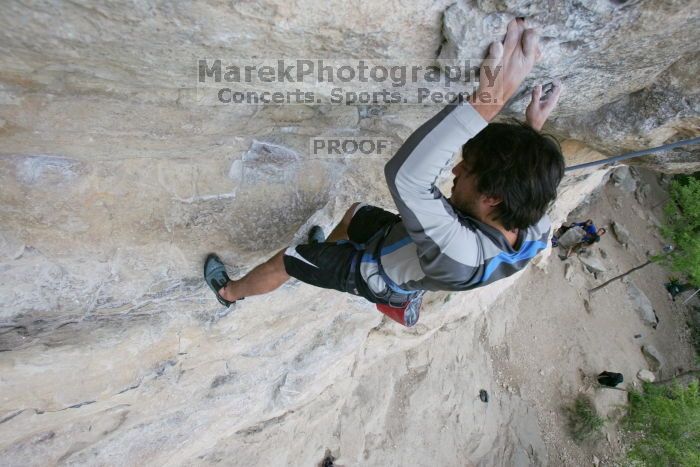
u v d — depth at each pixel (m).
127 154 1.95
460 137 1.34
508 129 1.42
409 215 1.43
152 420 3.30
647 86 2.33
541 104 1.86
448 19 1.42
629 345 10.98
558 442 9.15
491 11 1.41
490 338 8.85
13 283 2.07
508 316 9.41
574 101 2.29
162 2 1.18
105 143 1.83
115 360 2.66
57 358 2.41
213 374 3.43
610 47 1.72
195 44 1.37
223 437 4.11
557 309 10.30
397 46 1.53
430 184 1.41
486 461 7.57
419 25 1.45
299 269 2.19
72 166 1.90
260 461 4.68
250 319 3.23
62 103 1.58
